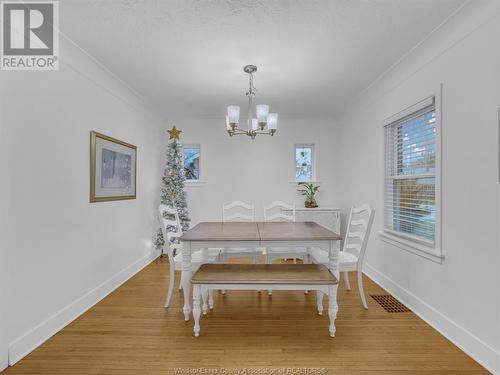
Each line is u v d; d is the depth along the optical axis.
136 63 2.71
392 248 2.88
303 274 2.17
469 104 1.87
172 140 4.78
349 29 2.13
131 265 3.55
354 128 4.07
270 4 1.84
